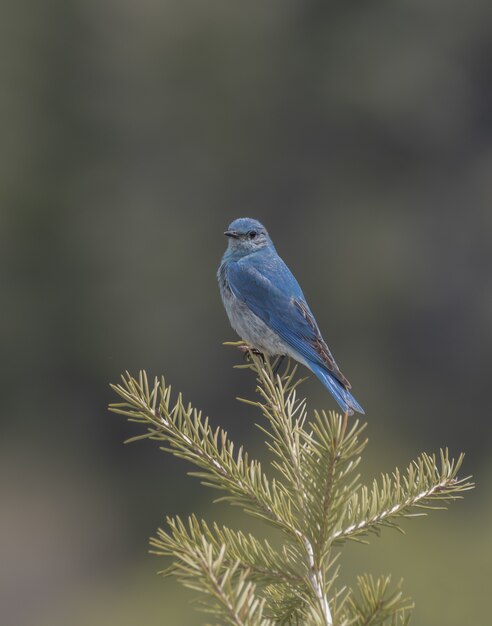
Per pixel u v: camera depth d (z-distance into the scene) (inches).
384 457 887.1
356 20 1376.7
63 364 1282.0
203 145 1362.0
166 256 1282.0
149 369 1269.7
